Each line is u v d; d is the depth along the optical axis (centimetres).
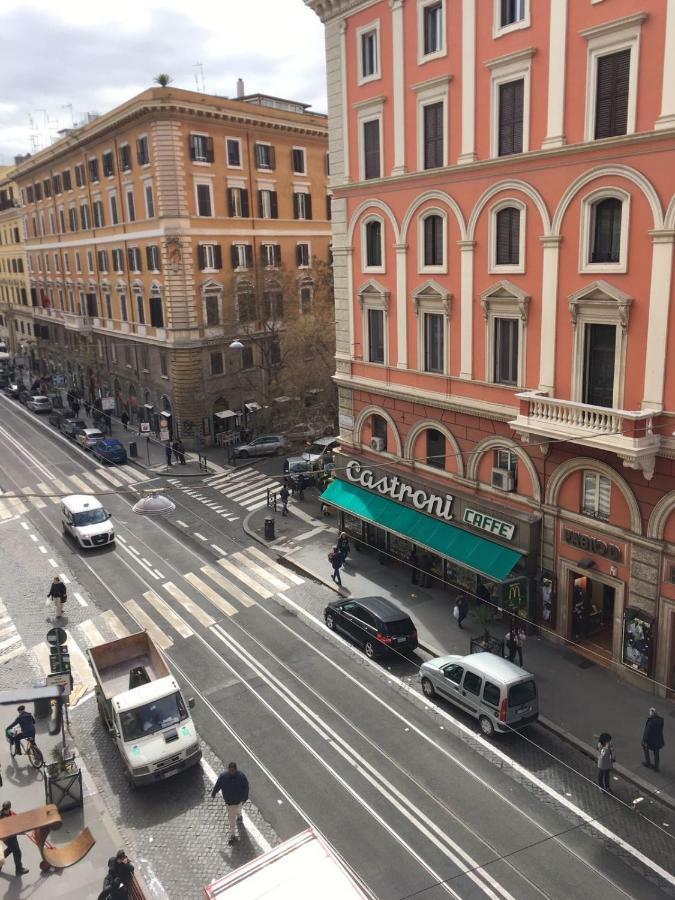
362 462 2994
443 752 1769
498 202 2134
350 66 2600
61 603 2573
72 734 1905
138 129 4650
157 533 3431
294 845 1097
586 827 1508
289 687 2078
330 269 5009
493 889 1350
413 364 2623
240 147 4828
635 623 1981
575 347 1977
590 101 1817
